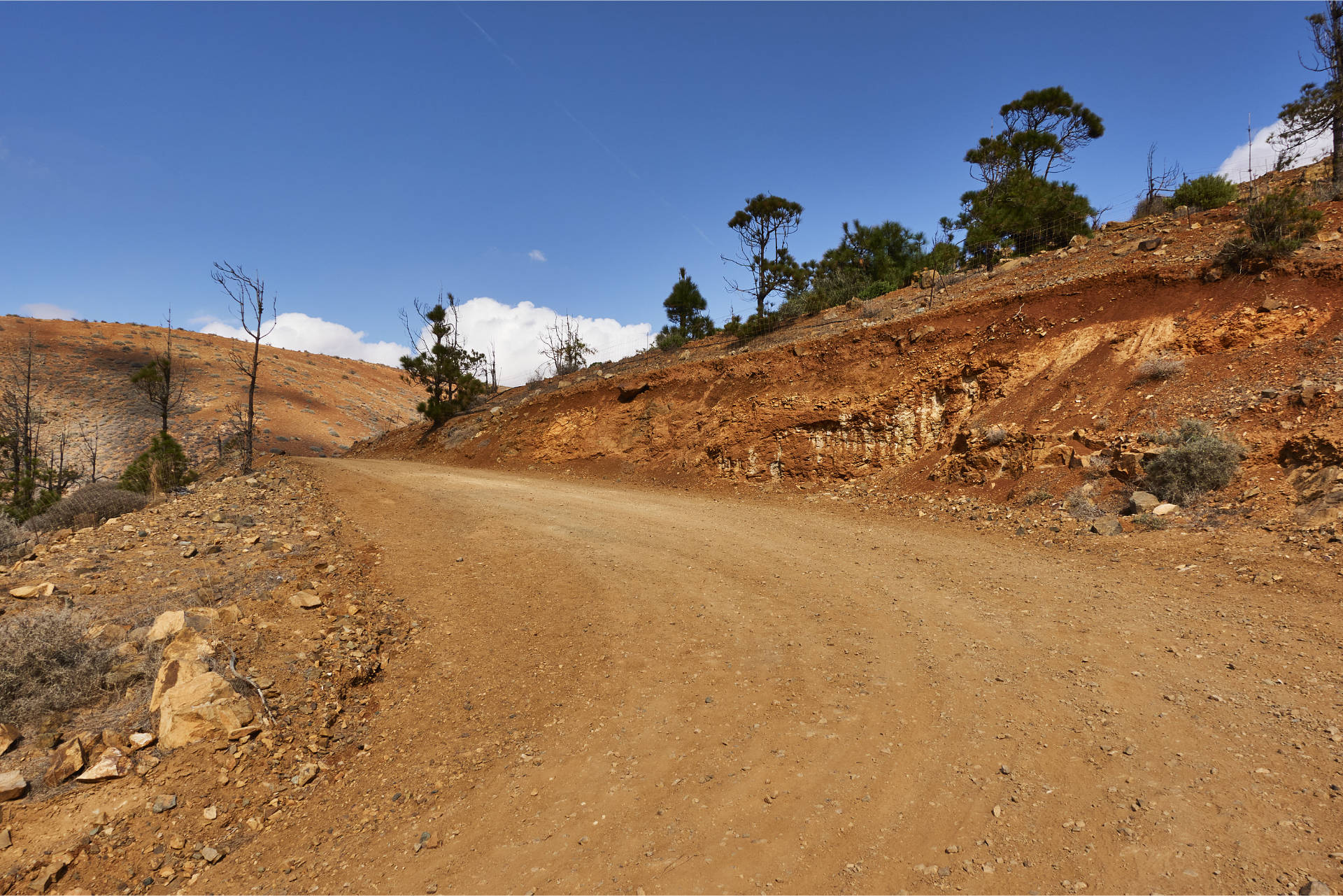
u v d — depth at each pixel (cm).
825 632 775
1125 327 1523
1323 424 1014
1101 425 1335
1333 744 460
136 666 579
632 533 1355
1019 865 375
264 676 613
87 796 450
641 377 2603
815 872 388
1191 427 1150
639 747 555
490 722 619
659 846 425
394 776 537
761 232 3344
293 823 475
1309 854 358
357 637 757
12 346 5822
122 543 973
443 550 1208
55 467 4084
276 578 872
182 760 496
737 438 2067
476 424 3350
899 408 1778
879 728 546
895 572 1001
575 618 871
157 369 3516
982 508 1330
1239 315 1367
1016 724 531
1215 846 373
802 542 1241
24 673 529
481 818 477
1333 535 821
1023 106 3669
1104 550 996
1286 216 1421
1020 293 1795
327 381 7531
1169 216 2375
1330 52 2041
